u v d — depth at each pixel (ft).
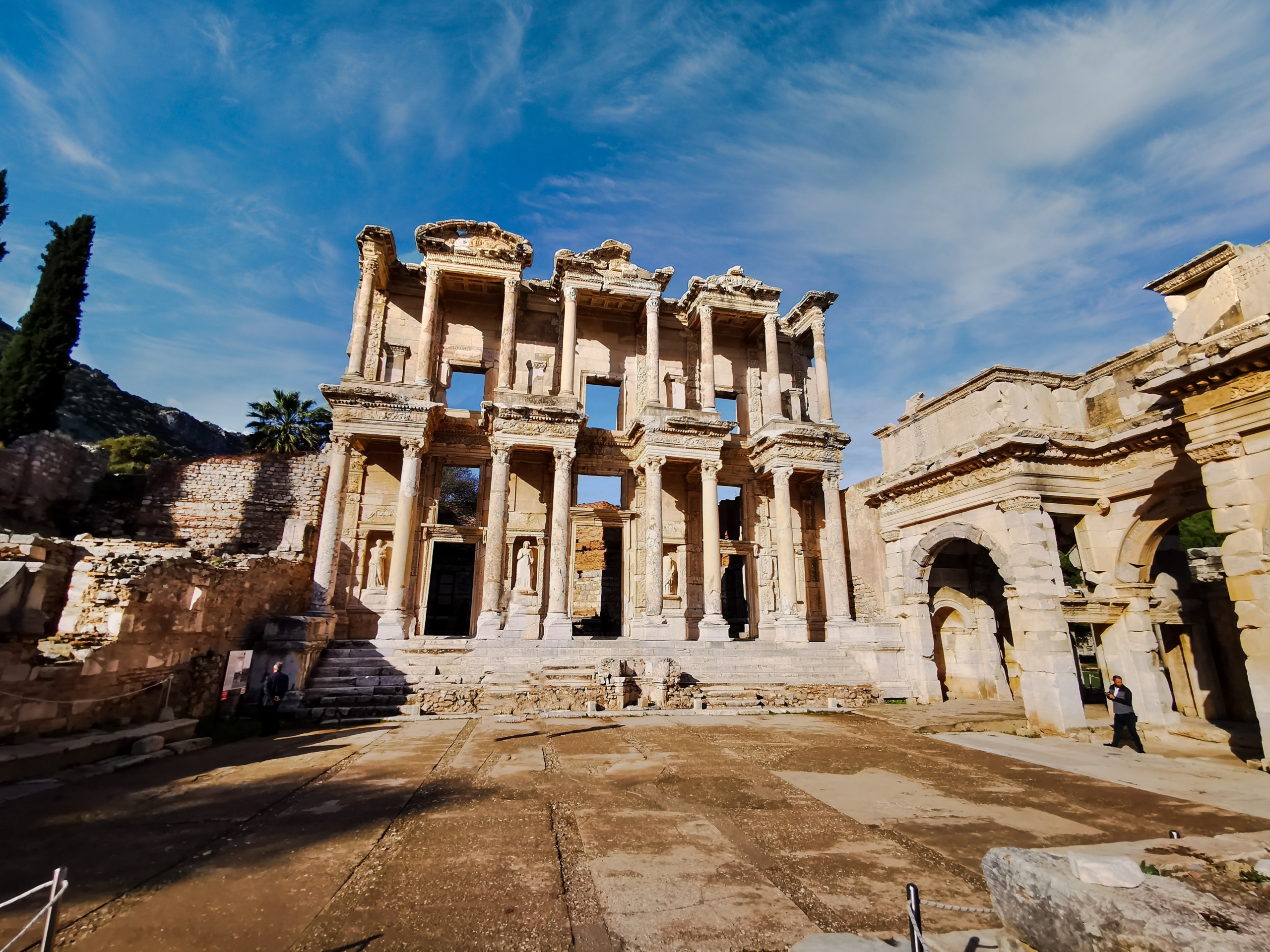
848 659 81.10
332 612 77.97
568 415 90.53
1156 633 63.05
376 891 19.24
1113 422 56.59
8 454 85.87
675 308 111.55
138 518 98.27
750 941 16.20
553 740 45.83
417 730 50.49
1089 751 44.73
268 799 29.48
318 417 141.79
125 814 26.86
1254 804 30.35
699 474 103.30
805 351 119.65
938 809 28.84
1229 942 11.18
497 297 104.37
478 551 96.53
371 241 94.07
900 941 15.83
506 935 16.46
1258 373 38.42
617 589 134.31
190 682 50.19
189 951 15.38
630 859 22.09
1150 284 46.78
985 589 79.00
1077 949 12.54
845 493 102.12
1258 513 38.52
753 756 41.06
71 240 98.02
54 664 36.29
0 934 15.94
